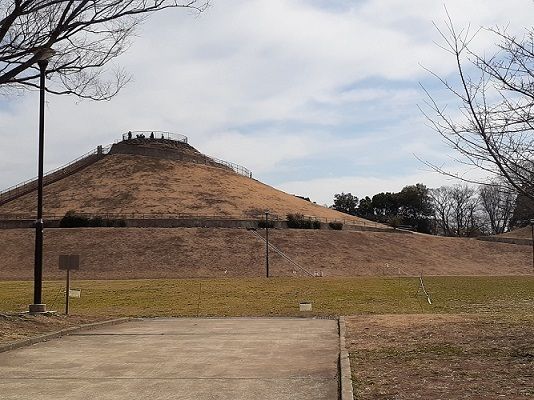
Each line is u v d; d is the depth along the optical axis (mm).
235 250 66688
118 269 60188
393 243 76750
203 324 15914
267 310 20391
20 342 11383
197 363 9516
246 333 13695
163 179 91938
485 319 14148
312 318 17516
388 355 9336
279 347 11336
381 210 118875
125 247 66000
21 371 8789
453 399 6191
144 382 7965
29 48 14508
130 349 11109
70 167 100688
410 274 62125
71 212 74812
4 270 60250
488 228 101625
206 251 65750
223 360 9828
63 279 51500
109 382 7977
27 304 22750
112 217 75312
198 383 7883
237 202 85875
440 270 65812
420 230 114250
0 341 11359
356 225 83250
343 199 127000
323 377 8266
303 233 74438
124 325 15609
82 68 21469
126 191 85875
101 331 14117
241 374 8531
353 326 13836
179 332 13930
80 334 13469
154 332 13898
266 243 64312
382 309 19766
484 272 65500
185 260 63000
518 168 7090
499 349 9375
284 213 84562
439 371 7789
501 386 6738
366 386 7059
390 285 34344
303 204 98062
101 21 14938
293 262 64125
